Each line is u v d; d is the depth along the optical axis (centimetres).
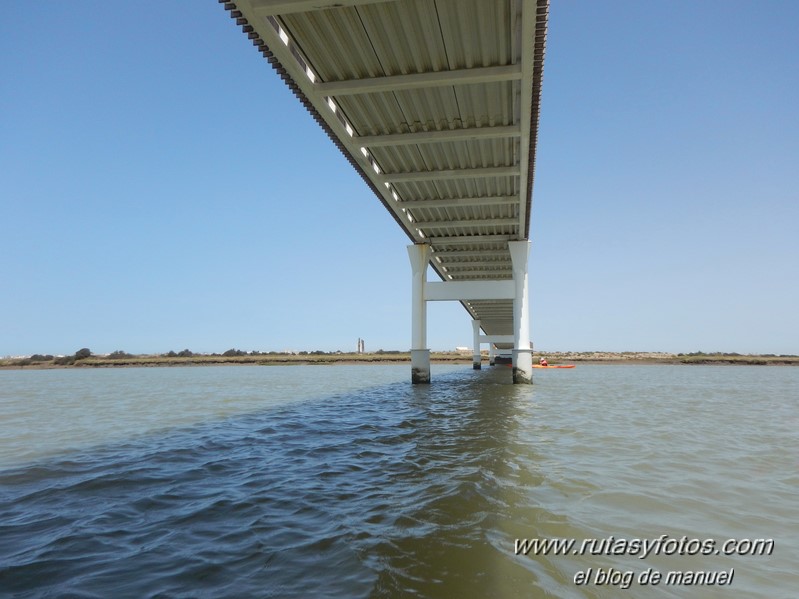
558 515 634
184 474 906
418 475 864
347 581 440
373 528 583
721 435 1386
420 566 472
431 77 1563
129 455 1112
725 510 675
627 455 1055
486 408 2084
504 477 839
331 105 1728
